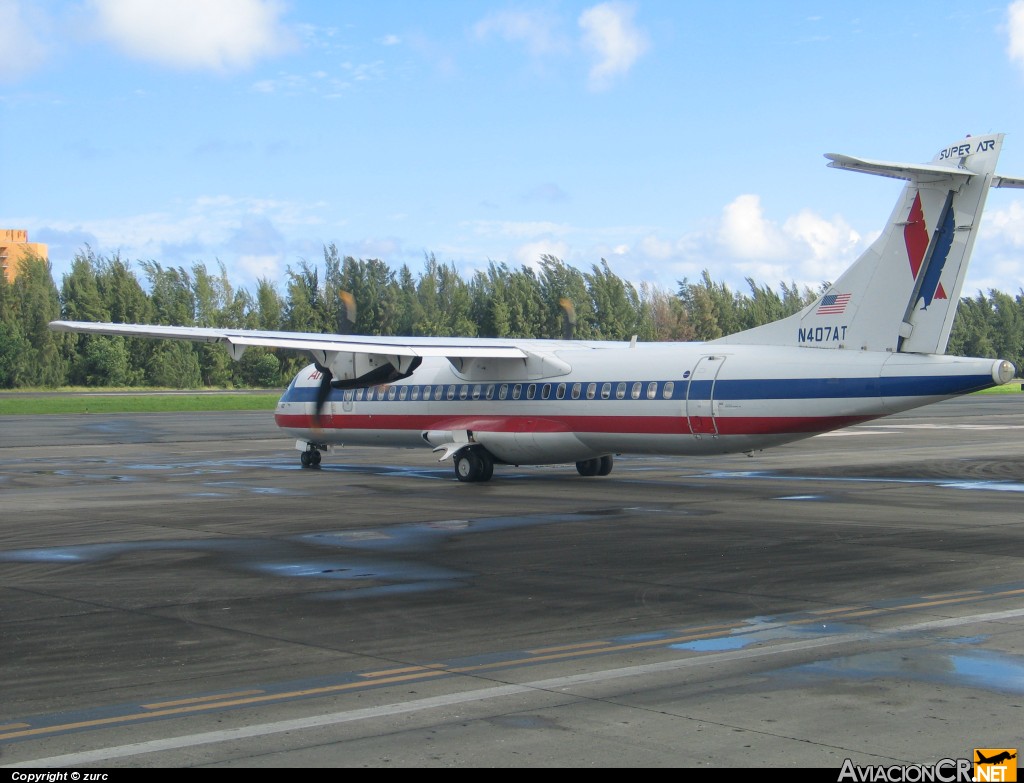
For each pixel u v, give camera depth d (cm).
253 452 3878
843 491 2408
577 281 9462
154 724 775
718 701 819
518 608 1173
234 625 1102
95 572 1416
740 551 1553
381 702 826
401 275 8838
